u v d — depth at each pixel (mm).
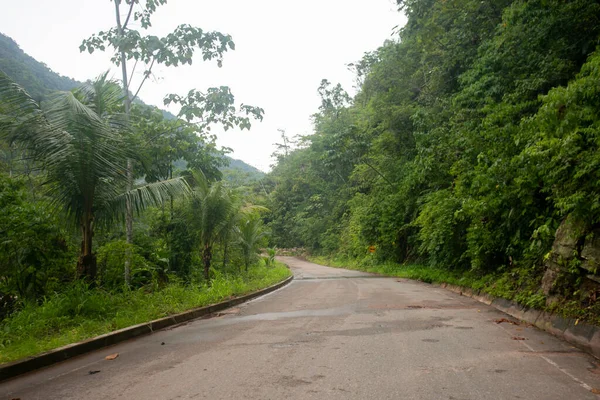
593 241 7086
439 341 6445
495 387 4340
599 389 4250
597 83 6941
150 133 16141
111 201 10125
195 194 14930
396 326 7738
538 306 8125
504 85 13500
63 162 9086
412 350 5914
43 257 9750
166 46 13438
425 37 18484
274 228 63750
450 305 10695
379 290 14961
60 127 8961
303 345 6414
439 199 16953
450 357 5512
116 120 10422
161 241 16281
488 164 12008
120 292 10898
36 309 8281
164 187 10797
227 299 12609
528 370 4918
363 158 27000
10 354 5805
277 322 8719
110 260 11102
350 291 14820
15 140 9008
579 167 7055
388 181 25953
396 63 24719
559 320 7102
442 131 17531
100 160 9414
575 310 6883
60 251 10172
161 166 17516
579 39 11281
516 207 10875
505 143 10938
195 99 15258
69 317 8180
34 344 6223
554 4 10688
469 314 9133
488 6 15914
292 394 4266
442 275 17578
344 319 8695
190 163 18844
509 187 10391
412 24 20297
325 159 27562
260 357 5781
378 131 28156
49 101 9266
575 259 7348
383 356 5621
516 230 11539
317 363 5367
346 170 45562
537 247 9922
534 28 11852
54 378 5230
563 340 6504
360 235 32812
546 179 8258
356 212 35000
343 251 44375
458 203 14930
